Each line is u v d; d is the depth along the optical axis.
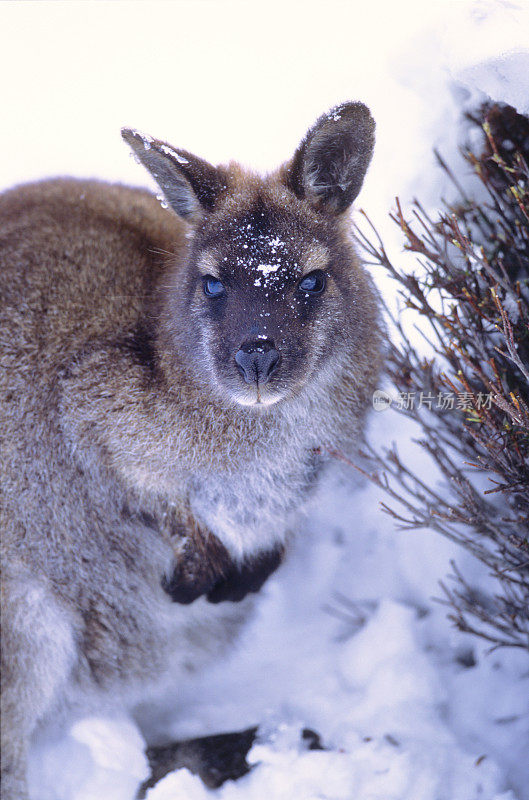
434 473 11.51
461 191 10.54
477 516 9.16
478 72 9.65
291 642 11.88
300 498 10.43
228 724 11.07
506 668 10.38
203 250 9.18
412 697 10.64
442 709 10.57
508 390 9.16
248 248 8.84
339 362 9.59
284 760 10.22
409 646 11.01
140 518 10.33
